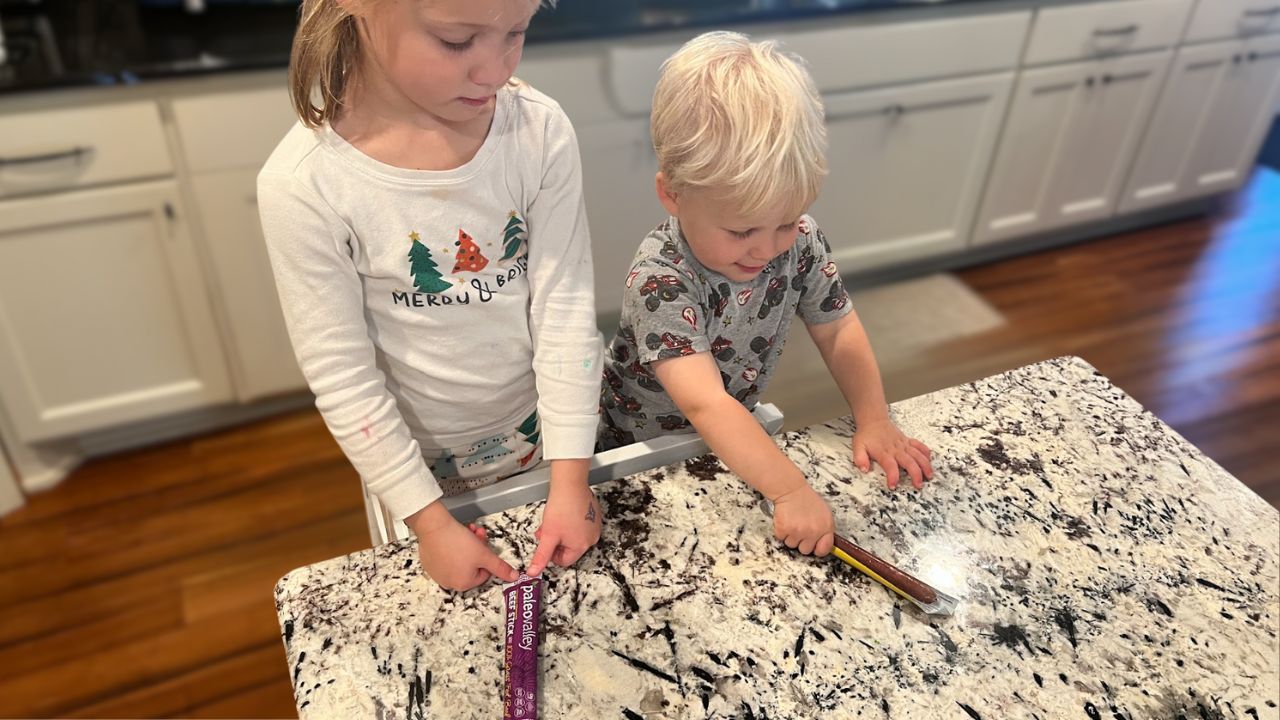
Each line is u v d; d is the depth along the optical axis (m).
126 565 1.78
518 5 0.60
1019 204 2.69
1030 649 0.62
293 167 0.69
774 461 0.74
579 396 0.80
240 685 1.57
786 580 0.66
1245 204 3.21
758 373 0.99
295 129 0.71
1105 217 2.88
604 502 0.73
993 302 2.64
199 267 1.81
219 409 2.10
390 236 0.74
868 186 2.41
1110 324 2.57
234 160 1.71
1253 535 0.72
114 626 1.66
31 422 1.86
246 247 1.82
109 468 2.00
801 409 1.45
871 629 0.63
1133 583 0.68
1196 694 0.60
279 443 2.07
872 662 0.61
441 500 0.74
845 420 0.85
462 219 0.76
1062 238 2.96
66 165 1.59
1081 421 0.84
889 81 2.23
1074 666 0.62
